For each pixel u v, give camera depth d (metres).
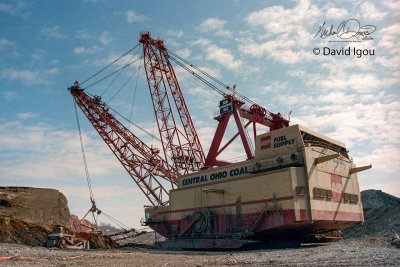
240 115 59.53
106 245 50.22
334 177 45.56
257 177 42.88
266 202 41.06
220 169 49.84
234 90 59.88
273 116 64.75
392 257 22.97
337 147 49.66
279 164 43.06
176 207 53.44
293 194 38.66
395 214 59.69
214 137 60.31
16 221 56.78
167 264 22.88
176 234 51.53
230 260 25.78
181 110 71.69
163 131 69.00
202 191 49.72
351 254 27.14
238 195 44.56
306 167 40.81
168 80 71.81
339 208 44.62
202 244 45.09
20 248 34.97
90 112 69.88
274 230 41.09
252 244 41.44
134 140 71.50
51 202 75.50
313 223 41.31
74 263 23.48
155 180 69.94
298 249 36.59
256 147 46.88
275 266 20.50
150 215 58.12
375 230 58.19
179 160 68.38
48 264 22.50
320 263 21.34
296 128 42.94
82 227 78.44
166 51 72.38
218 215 46.31
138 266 21.70
